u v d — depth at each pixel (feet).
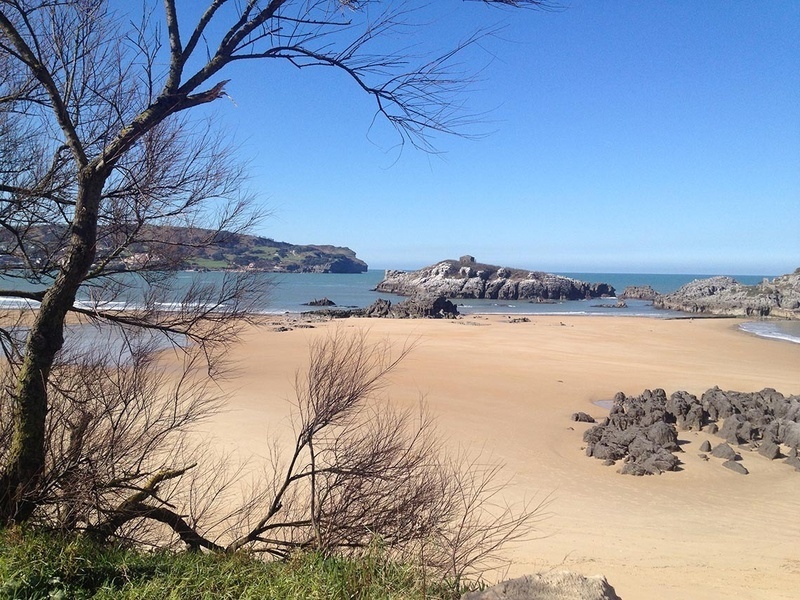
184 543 18.70
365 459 15.89
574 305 303.27
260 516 21.57
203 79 14.10
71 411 15.11
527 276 372.17
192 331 16.42
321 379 16.74
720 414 62.08
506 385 76.13
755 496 40.34
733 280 338.13
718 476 44.55
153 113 13.82
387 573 13.38
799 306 233.55
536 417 60.39
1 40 14.75
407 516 15.21
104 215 15.49
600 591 11.05
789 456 48.88
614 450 47.83
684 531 32.63
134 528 16.11
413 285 370.32
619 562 26.16
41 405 13.84
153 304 16.20
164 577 12.77
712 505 38.24
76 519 14.44
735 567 26.23
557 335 140.97
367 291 395.14
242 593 12.20
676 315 231.91
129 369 16.39
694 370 94.32
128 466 15.72
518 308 275.59
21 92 14.61
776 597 21.80
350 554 14.62
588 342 128.67
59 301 13.88
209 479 22.67
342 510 15.46
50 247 15.79
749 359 108.37
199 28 14.12
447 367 87.61
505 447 48.24
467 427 53.36
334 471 15.89
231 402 55.52
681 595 21.44
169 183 14.84
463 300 341.62
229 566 13.42
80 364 15.72
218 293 16.61
